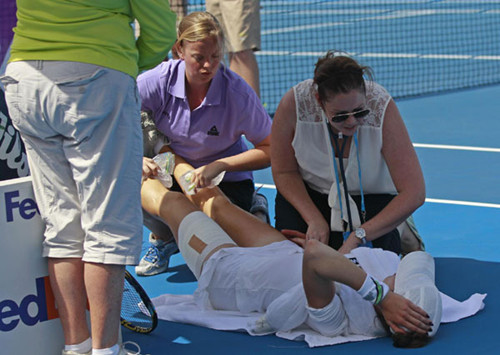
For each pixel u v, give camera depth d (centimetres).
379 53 3966
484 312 1154
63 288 989
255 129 1373
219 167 1334
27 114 952
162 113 1388
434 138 2306
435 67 3575
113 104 949
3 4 1198
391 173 1239
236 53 2245
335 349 1052
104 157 952
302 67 3703
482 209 1662
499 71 3409
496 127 2412
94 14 941
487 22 4719
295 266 1133
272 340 1097
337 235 1272
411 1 5600
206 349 1077
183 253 1229
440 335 1080
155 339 1119
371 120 1218
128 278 1107
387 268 1131
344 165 1247
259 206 1471
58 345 1043
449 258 1388
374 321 1077
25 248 1005
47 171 978
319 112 1235
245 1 2206
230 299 1170
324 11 5316
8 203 987
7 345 1002
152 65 1046
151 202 1298
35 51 943
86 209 967
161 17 992
